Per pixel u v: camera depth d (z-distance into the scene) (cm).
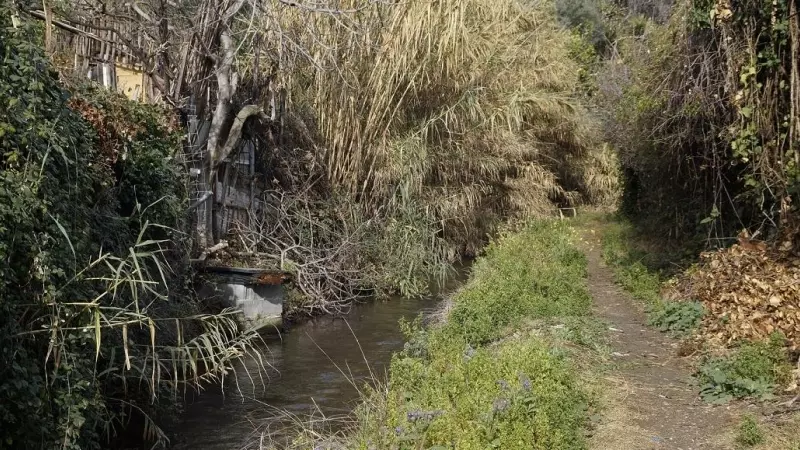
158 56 1116
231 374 910
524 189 2325
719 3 919
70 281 554
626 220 2189
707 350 785
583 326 891
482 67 1895
